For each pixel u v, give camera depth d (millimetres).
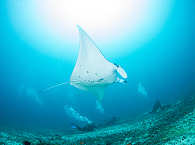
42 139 7938
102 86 5734
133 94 49281
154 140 4328
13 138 7207
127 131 7488
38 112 51875
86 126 12422
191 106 8031
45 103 67375
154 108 13141
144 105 26016
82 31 5219
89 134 9211
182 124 4988
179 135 3930
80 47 5512
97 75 5465
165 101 18047
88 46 5344
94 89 5953
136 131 6816
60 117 36125
